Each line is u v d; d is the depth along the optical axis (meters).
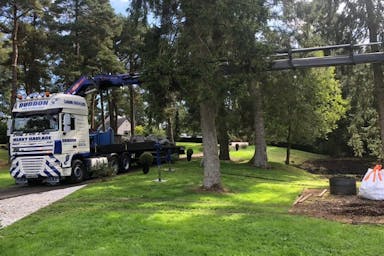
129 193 13.77
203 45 13.58
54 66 39.16
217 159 15.12
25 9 29.97
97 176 18.98
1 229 8.72
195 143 62.44
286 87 26.53
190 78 13.22
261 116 25.62
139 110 55.09
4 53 31.80
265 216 9.67
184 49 13.62
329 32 23.03
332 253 6.80
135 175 18.92
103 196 13.22
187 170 20.97
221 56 13.94
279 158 41.62
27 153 16.70
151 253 6.72
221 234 7.82
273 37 21.25
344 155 47.62
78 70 34.69
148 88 13.79
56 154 16.42
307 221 9.01
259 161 25.47
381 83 22.48
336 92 30.62
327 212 10.66
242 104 26.02
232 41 13.62
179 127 34.47
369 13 21.78
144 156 19.55
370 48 21.89
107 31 36.25
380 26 21.59
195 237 7.63
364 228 8.48
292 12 22.58
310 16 23.14
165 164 25.06
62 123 16.59
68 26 35.16
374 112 25.39
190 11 12.96
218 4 12.56
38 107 16.70
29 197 13.75
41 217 10.08
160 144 23.91
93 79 19.20
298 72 26.06
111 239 7.56
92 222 8.90
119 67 37.06
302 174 26.97
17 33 33.16
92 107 40.03
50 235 7.99
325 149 49.12
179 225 8.59
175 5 14.05
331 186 14.23
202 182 16.44
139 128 55.78
